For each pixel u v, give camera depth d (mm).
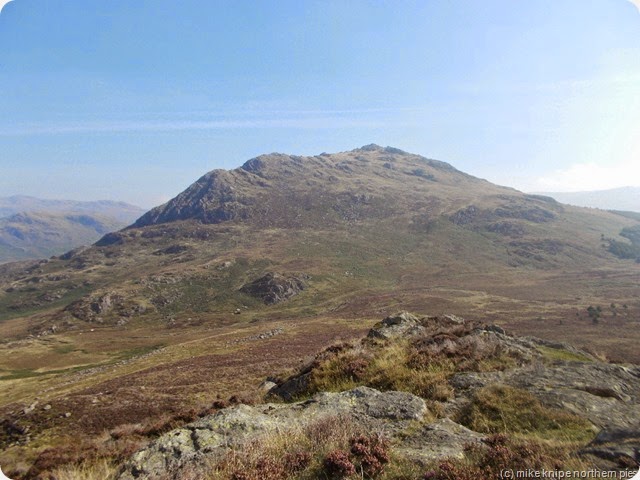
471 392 9805
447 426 7773
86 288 186500
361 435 6930
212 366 49875
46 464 10773
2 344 101938
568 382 9539
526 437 7004
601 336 63156
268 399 13734
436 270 175000
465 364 11867
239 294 148500
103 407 29266
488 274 165125
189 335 98750
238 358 55219
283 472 6199
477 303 109188
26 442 22453
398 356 13617
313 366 14805
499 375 10625
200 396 32219
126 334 110375
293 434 7562
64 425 25297
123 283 165375
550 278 150625
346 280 161875
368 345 16047
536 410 8086
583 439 6828
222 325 113938
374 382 12055
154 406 29156
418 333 16953
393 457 6375
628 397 8797
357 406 9148
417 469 5949
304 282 156500
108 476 8273
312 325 91938
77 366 74625
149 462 7961
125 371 59312
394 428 7816
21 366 77125
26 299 180750
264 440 7465
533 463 5742
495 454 6008
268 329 91125
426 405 9062
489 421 8133
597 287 127250
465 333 15328
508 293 125000
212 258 197625
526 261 186875
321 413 8977
